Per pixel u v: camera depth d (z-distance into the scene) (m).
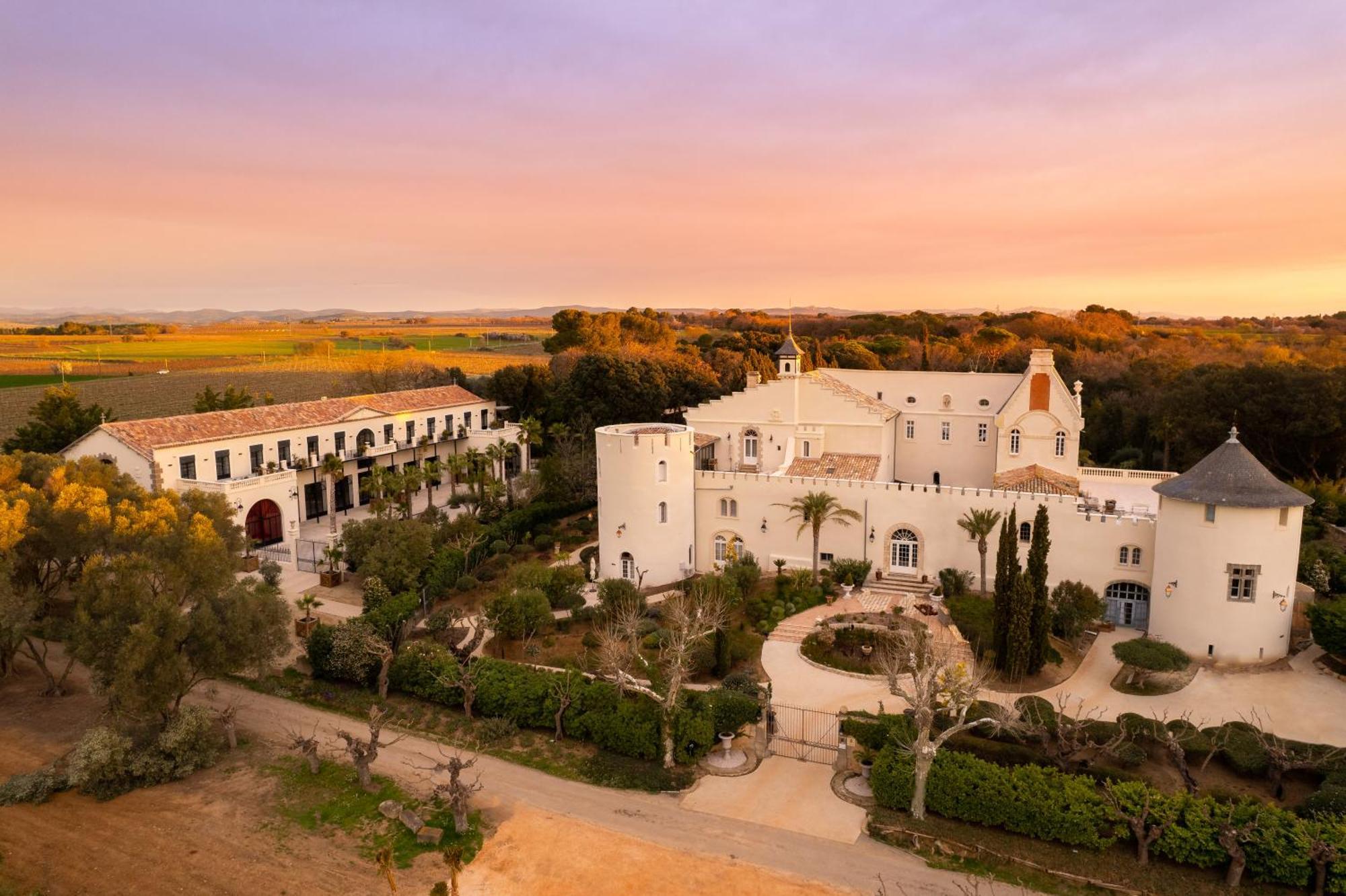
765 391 64.06
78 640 34.28
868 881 26.89
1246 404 72.94
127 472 62.09
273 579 53.88
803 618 47.66
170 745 33.28
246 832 29.75
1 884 26.84
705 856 28.25
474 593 54.41
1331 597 46.75
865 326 193.88
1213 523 40.56
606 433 55.56
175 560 39.06
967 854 28.22
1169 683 39.09
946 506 50.94
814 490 53.94
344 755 35.34
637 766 34.12
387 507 63.84
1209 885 26.27
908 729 32.47
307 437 74.81
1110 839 27.58
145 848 28.88
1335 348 127.50
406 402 87.88
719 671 40.94
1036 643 39.97
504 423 99.38
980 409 69.81
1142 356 128.62
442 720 38.34
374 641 39.91
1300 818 27.20
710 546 57.47
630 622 41.38
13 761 34.53
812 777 33.25
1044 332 169.38
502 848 28.73
